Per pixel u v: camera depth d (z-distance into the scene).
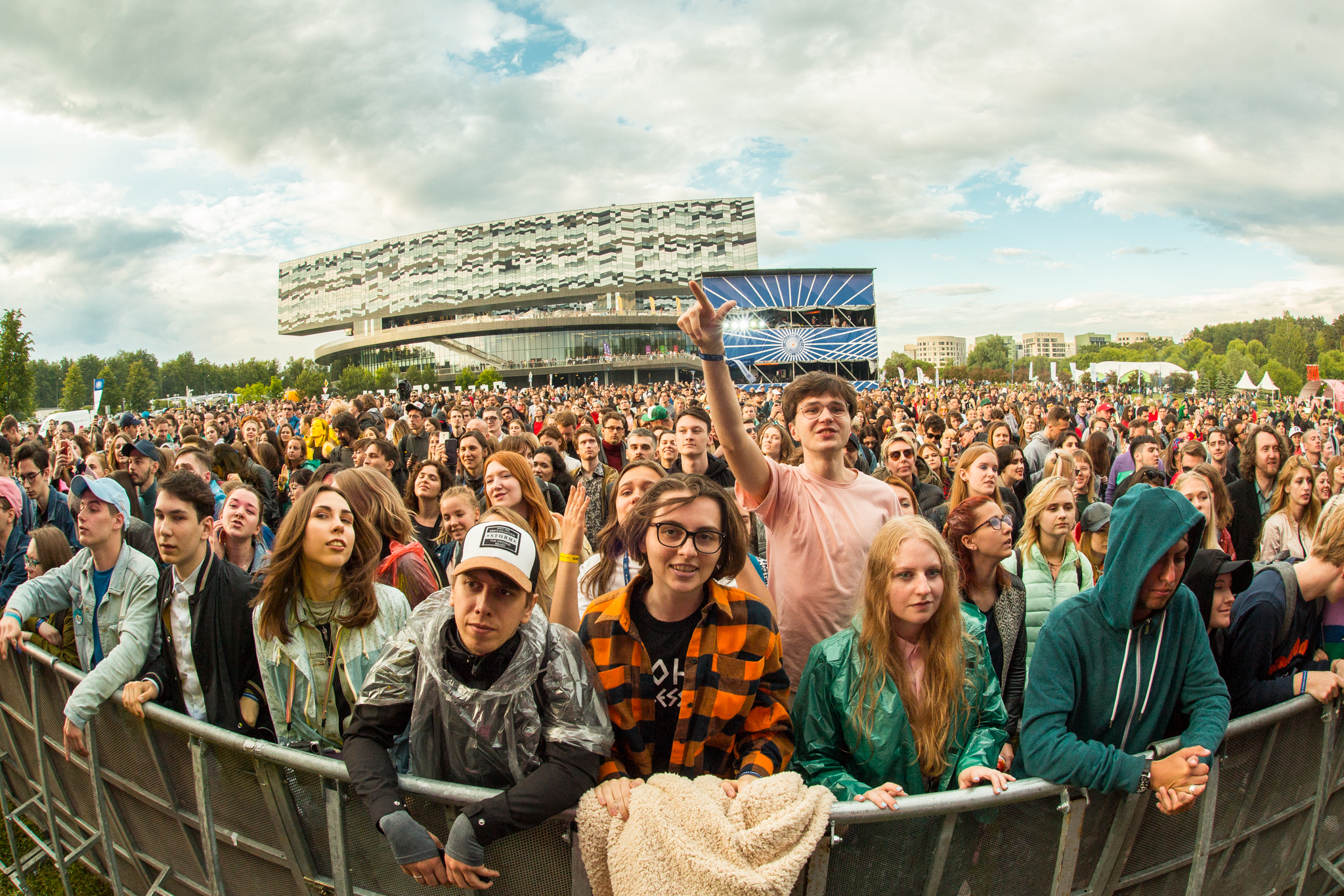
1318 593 2.50
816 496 2.65
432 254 99.31
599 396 33.88
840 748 2.28
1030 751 2.04
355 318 106.31
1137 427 10.34
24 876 3.31
